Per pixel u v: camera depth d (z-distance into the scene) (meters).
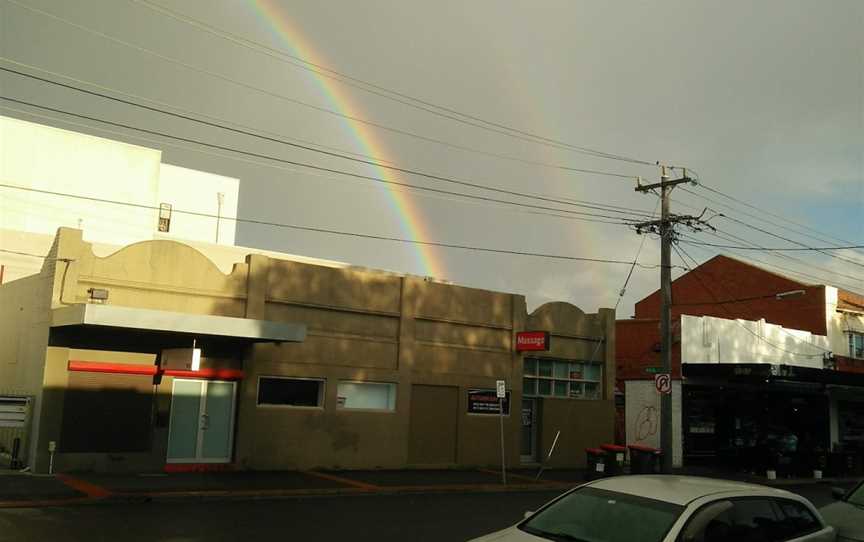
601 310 29.84
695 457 31.25
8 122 38.09
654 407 31.58
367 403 22.27
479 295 25.41
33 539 10.20
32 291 18.62
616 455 23.09
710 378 31.59
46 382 16.70
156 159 42.78
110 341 17.61
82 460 17.05
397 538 11.61
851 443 38.34
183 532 11.30
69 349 17.06
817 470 29.98
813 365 37.56
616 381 33.97
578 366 28.86
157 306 18.30
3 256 30.66
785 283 40.81
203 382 19.14
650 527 5.67
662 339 24.92
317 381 21.30
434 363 23.86
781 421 35.06
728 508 6.01
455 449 24.23
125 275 17.88
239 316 19.64
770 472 28.45
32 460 16.70
